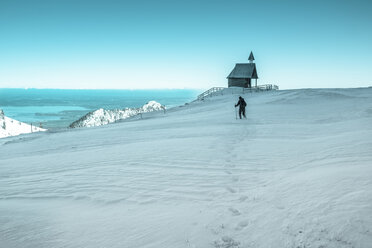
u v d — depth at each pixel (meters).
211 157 8.50
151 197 5.28
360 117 15.12
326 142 9.02
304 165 6.57
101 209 4.84
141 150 10.46
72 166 8.82
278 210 4.05
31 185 6.86
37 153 13.73
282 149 8.96
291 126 14.40
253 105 30.56
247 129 14.45
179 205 4.77
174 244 3.44
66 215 4.66
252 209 4.29
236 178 6.22
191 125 19.08
